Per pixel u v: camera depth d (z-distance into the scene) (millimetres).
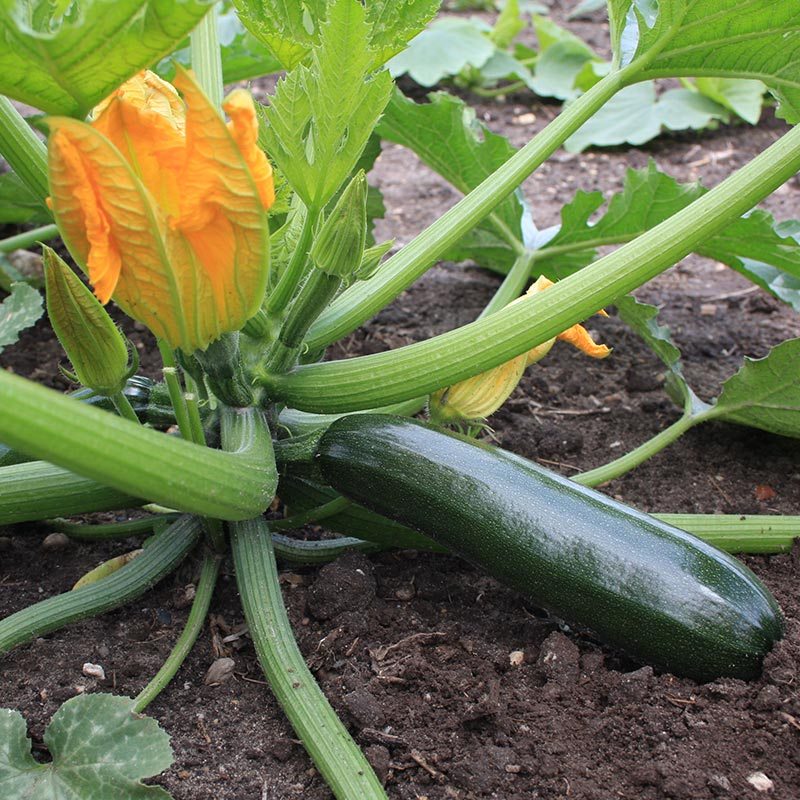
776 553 679
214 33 708
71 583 685
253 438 603
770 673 583
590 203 808
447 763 576
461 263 1013
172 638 646
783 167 607
